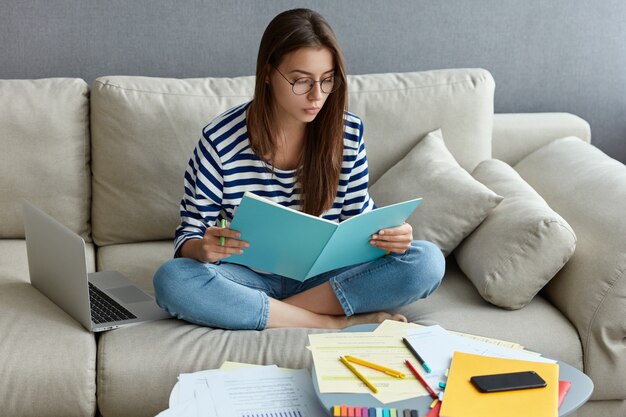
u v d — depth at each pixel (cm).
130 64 286
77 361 191
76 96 254
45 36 280
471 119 265
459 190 233
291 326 210
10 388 187
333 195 218
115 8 280
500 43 300
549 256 212
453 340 173
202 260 202
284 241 191
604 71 307
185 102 253
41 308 212
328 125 210
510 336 206
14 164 249
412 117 262
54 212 254
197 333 202
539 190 252
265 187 215
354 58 295
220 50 289
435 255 214
